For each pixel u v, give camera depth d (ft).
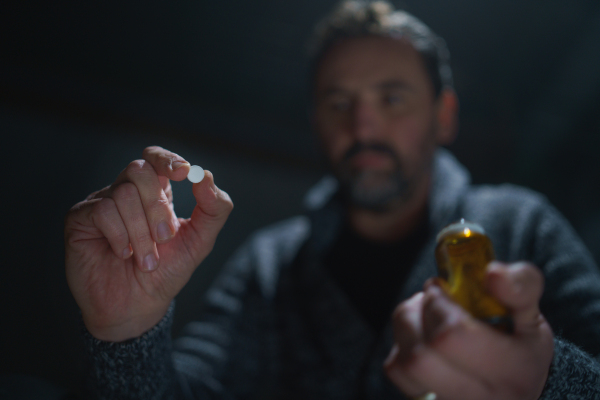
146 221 1.63
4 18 4.93
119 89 5.79
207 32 5.50
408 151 2.51
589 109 6.08
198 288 6.02
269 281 2.64
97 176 5.86
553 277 2.23
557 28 5.27
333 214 2.61
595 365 1.52
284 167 6.77
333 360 2.40
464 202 2.51
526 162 6.70
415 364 1.19
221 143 6.38
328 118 2.60
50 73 5.43
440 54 2.76
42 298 5.33
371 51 2.53
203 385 2.25
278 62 5.90
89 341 1.83
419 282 2.34
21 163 5.53
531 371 1.14
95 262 1.80
